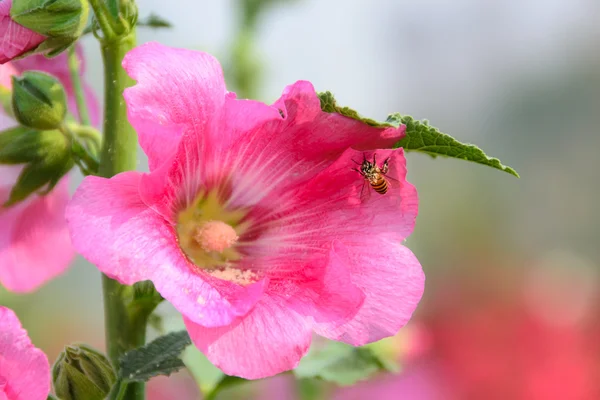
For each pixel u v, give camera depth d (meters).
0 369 0.49
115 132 0.54
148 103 0.50
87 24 0.55
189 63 0.52
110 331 0.54
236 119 0.53
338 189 0.54
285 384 0.71
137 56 0.51
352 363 0.62
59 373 0.52
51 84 0.54
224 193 0.55
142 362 0.51
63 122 0.54
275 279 0.53
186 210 0.55
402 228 0.54
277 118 0.52
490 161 0.53
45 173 0.55
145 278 0.49
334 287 0.52
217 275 0.54
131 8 0.53
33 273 0.61
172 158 0.50
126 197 0.50
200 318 0.49
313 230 0.54
